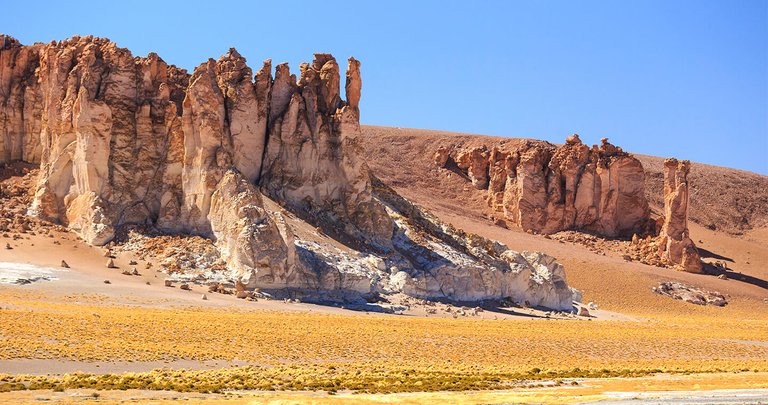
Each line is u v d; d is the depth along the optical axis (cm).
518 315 14862
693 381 8169
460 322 12812
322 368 8550
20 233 13750
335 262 13938
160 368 8025
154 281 12688
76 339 8700
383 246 15288
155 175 14662
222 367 8350
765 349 12938
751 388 7456
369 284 13900
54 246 13488
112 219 14088
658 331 14312
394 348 10131
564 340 11912
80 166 14400
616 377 8725
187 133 14425
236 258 13125
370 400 6350
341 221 15362
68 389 6644
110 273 12769
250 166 15400
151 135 14875
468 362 9762
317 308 12669
